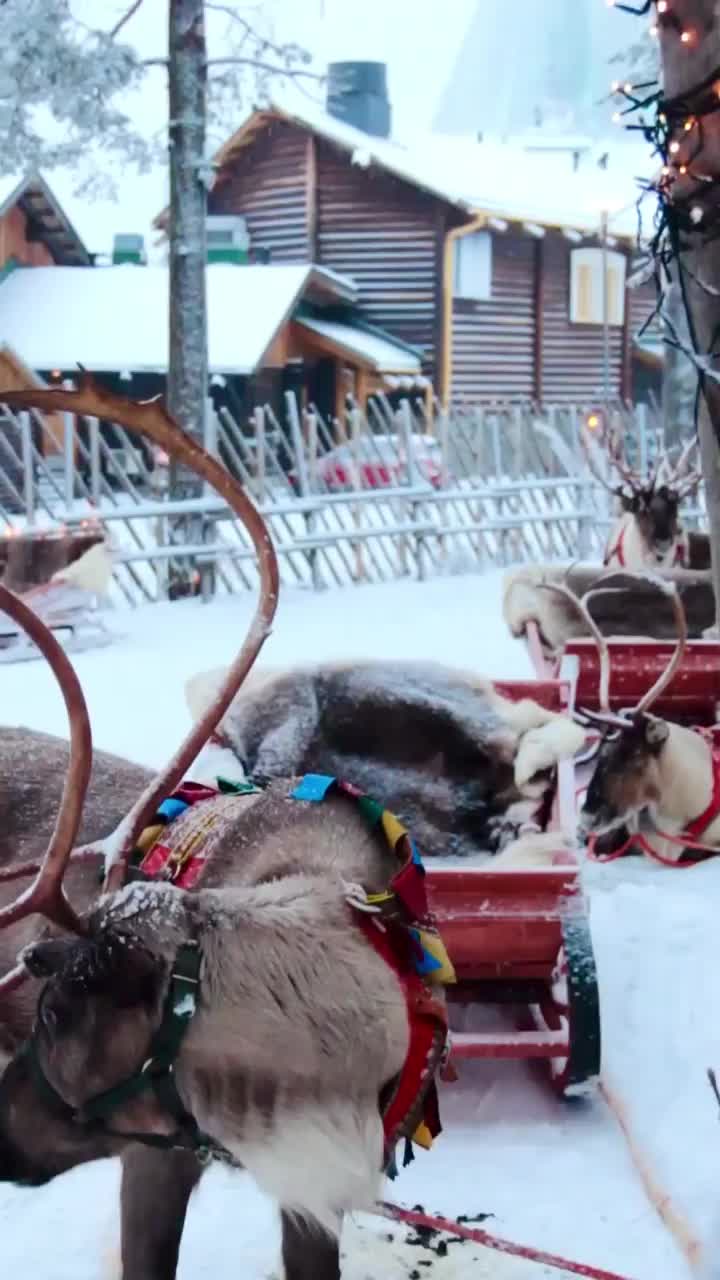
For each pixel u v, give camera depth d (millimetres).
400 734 6180
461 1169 4570
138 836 3234
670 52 4137
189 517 15820
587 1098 5004
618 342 35969
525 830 5770
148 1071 2783
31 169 17344
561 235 34188
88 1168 4520
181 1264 4031
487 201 32156
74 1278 3959
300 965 2809
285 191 33219
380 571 17938
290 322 30531
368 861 3232
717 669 8125
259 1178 2816
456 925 4848
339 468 17953
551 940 4891
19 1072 2912
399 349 32312
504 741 6062
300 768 6121
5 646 12258
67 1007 2822
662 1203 4270
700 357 4195
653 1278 3973
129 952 2801
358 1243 4074
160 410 2975
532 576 9539
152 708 10219
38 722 9797
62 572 12539
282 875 3188
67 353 27641
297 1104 2760
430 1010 2957
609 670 8164
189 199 15797
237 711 6199
